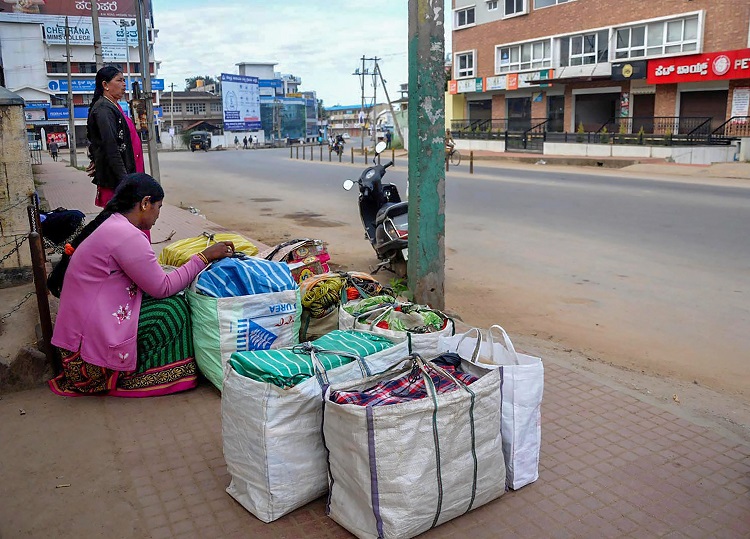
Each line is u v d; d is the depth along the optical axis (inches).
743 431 152.3
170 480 126.6
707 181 759.7
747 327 244.8
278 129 3400.6
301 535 109.9
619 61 1124.5
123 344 153.8
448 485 107.2
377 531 103.6
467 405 107.8
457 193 657.6
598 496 121.0
